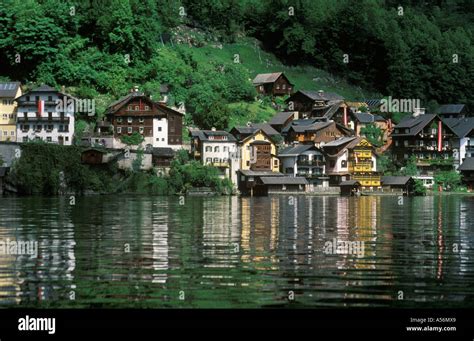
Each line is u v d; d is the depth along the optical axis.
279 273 46.69
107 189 159.12
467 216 98.56
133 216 91.69
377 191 187.50
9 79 193.00
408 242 63.62
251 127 192.75
